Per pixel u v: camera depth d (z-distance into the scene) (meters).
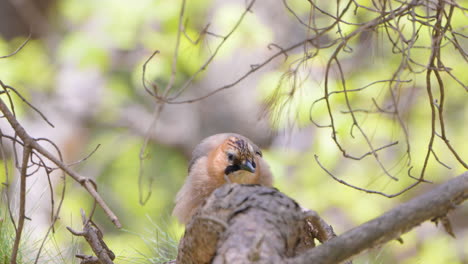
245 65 17.02
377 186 13.42
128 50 15.83
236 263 3.85
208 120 17.48
